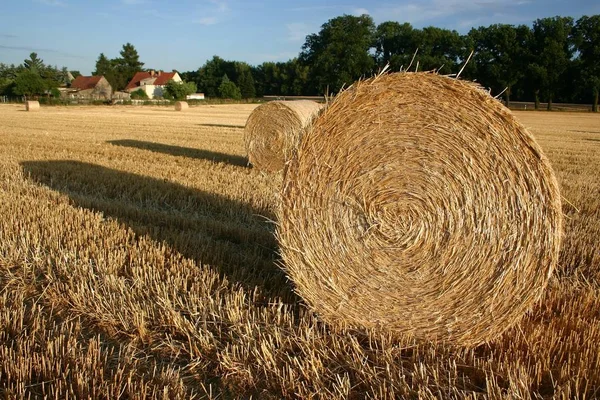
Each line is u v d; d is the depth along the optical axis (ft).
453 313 12.84
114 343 13.14
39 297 15.10
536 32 216.74
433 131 12.84
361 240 13.38
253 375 11.84
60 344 12.40
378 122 13.23
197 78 306.76
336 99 13.50
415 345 12.71
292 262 13.97
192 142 53.83
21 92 207.62
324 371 11.76
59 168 34.60
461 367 12.08
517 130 12.01
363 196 13.35
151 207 25.27
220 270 17.07
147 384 10.98
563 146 61.82
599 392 10.96
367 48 230.89
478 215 12.51
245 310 14.17
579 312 14.24
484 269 12.53
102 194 28.32
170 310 13.82
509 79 212.64
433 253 12.89
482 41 220.64
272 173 36.58
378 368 11.86
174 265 17.03
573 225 23.09
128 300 14.48
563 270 17.57
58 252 17.92
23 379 11.17
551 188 11.82
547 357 11.97
